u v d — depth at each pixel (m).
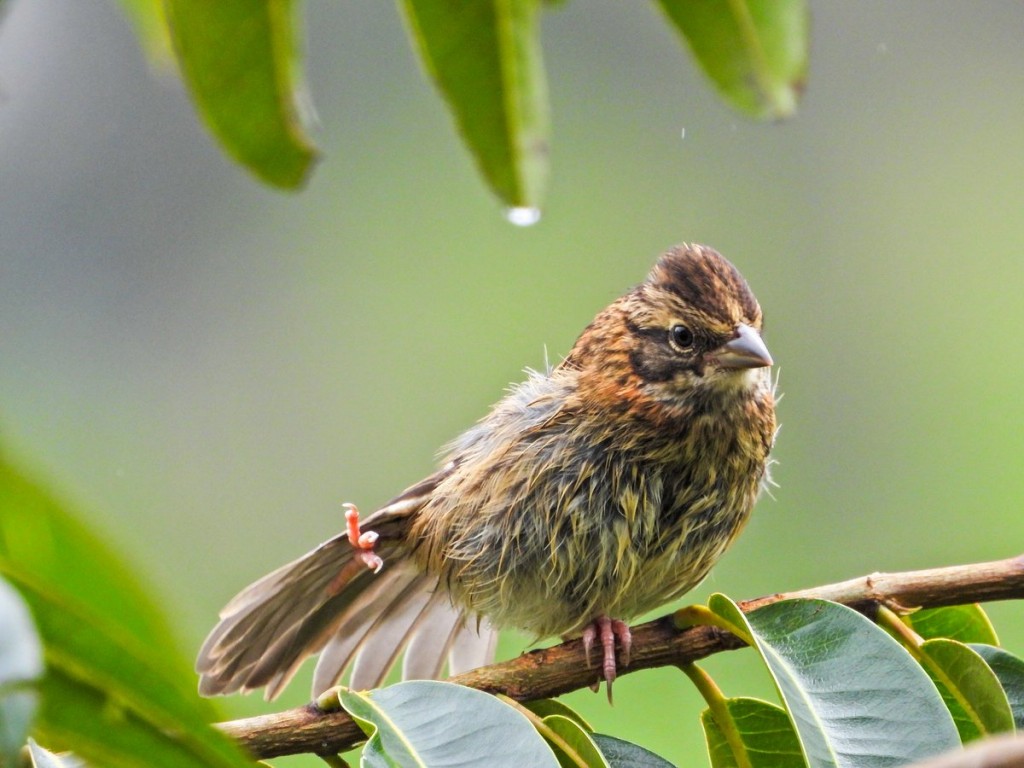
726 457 7.35
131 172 16.38
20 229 16.16
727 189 15.47
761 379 7.52
